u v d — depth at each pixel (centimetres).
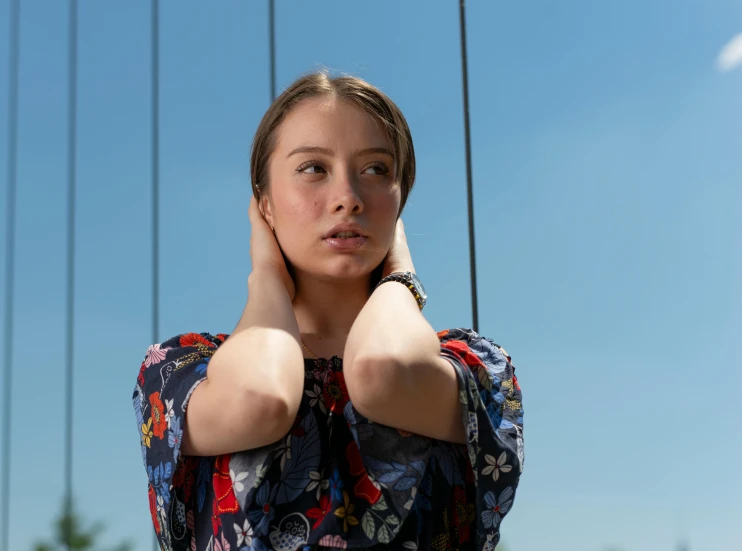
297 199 127
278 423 115
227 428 116
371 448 118
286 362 118
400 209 138
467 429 120
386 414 116
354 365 116
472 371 129
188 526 125
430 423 119
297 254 128
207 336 138
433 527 121
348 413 119
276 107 132
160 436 124
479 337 137
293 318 126
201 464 125
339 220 126
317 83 131
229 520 118
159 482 123
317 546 115
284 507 116
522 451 129
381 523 115
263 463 116
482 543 122
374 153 128
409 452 118
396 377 115
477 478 121
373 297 125
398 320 120
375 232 127
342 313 134
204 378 123
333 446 120
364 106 129
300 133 128
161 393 126
